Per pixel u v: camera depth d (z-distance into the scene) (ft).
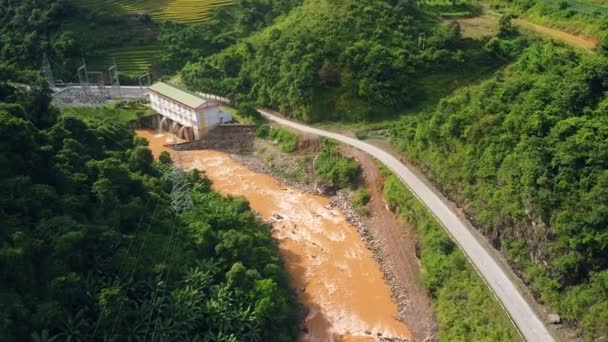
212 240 230.27
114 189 217.36
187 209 245.24
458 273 221.66
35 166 200.75
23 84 262.26
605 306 178.29
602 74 241.96
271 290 210.79
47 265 175.63
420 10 411.34
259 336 201.67
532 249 210.38
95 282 183.52
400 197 276.82
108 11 502.79
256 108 405.39
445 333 207.00
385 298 239.50
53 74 452.76
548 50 311.47
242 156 371.56
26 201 185.06
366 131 348.79
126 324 181.47
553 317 191.31
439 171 275.18
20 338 158.51
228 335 194.49
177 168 297.94
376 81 358.02
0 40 463.83
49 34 471.62
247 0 526.98
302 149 349.82
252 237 248.73
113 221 204.13
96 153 247.29
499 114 254.27
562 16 378.12
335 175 319.88
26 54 453.17
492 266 220.02
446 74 358.84
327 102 370.73
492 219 231.50
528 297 203.21
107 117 373.40
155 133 412.36
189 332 192.34
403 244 261.44
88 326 172.76
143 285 193.77
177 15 515.50
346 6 403.13
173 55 479.82
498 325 192.65
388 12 394.11
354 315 230.68
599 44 300.61
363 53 368.27
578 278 192.65
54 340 163.43
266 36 427.33
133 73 468.75
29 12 478.59
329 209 307.99
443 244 234.17
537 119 232.73
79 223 191.72
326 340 217.97
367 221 289.94
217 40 488.44
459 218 252.01
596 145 212.43
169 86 413.18
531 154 221.87
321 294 243.19
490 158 243.60
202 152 379.96
